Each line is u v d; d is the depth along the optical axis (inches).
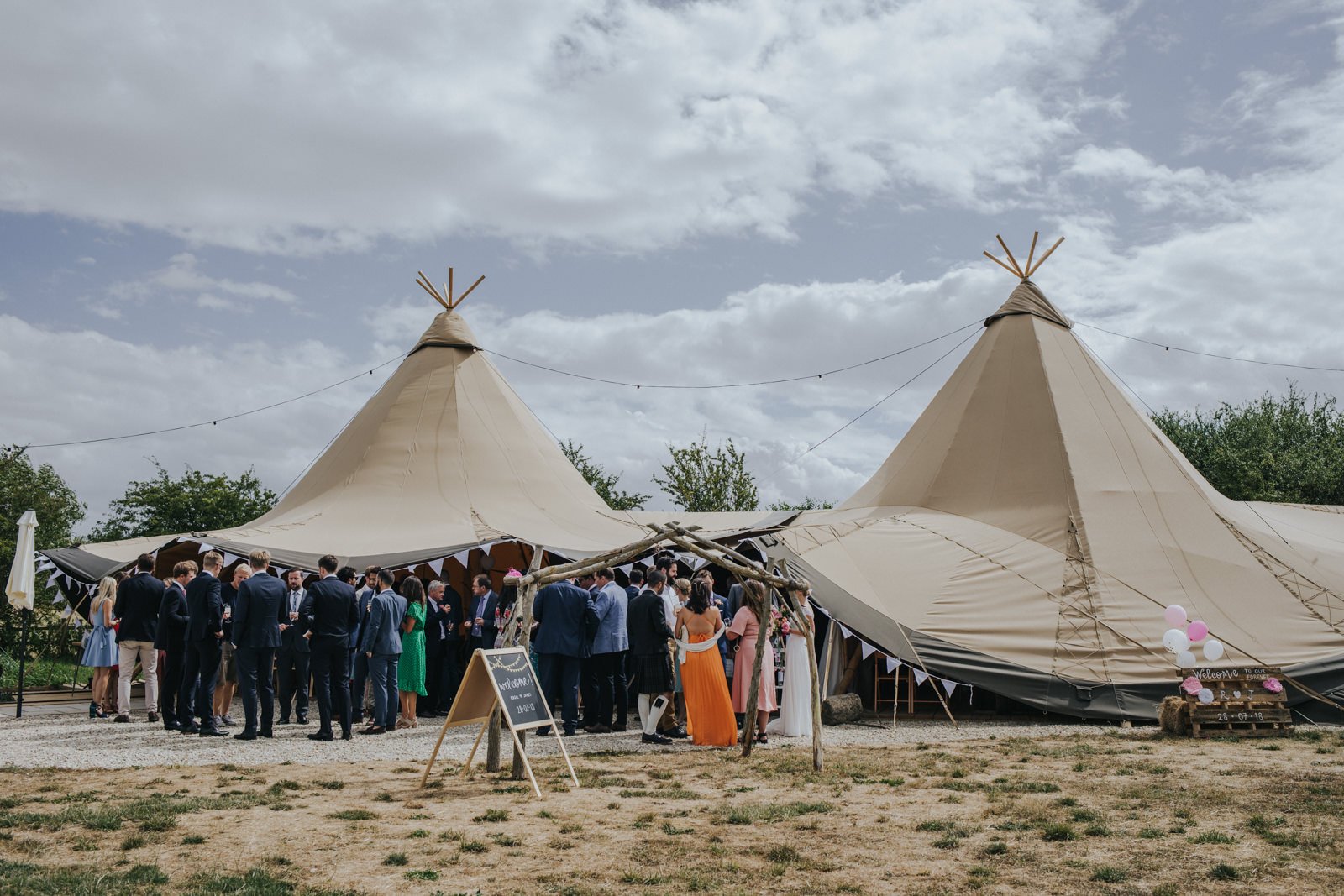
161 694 441.1
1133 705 481.7
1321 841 240.2
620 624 451.5
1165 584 528.4
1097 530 554.6
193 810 267.1
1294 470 1337.4
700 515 780.0
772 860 226.7
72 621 818.2
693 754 376.5
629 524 689.0
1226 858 227.6
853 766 348.2
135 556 598.2
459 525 607.2
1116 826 256.8
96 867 211.5
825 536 550.9
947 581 524.4
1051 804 282.8
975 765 351.3
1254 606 522.6
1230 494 1347.2
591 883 207.8
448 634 510.3
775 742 417.7
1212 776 328.8
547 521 647.1
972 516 590.2
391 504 641.6
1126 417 628.1
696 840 243.3
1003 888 207.2
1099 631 502.3
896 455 690.2
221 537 555.8
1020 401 625.3
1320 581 542.6
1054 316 674.8
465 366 745.0
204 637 416.8
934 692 530.0
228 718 466.0
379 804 281.3
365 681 470.3
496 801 286.4
